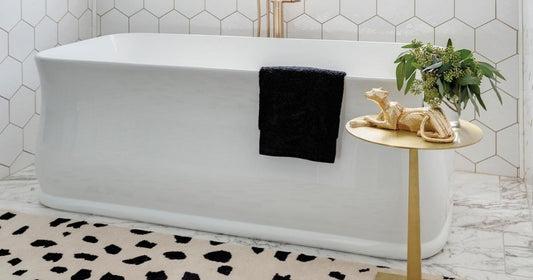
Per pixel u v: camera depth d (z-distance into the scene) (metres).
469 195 2.60
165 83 2.16
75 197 2.38
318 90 1.96
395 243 2.01
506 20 2.77
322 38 3.10
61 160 2.36
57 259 1.97
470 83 1.56
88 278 1.84
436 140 1.55
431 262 1.98
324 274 1.89
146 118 2.22
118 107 2.24
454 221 2.31
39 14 2.93
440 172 2.01
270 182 2.10
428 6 2.89
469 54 1.62
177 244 2.10
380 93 1.68
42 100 2.37
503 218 2.33
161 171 2.23
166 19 3.33
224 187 2.17
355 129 1.70
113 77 2.22
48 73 2.30
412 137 1.61
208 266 1.94
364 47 2.83
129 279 1.84
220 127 2.13
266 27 3.17
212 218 2.22
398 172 1.96
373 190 1.99
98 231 2.20
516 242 2.12
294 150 2.03
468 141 1.57
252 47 3.01
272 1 3.02
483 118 2.87
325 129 1.98
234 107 2.10
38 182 2.59
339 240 2.07
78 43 2.76
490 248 2.08
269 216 2.14
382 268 1.94
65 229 2.21
